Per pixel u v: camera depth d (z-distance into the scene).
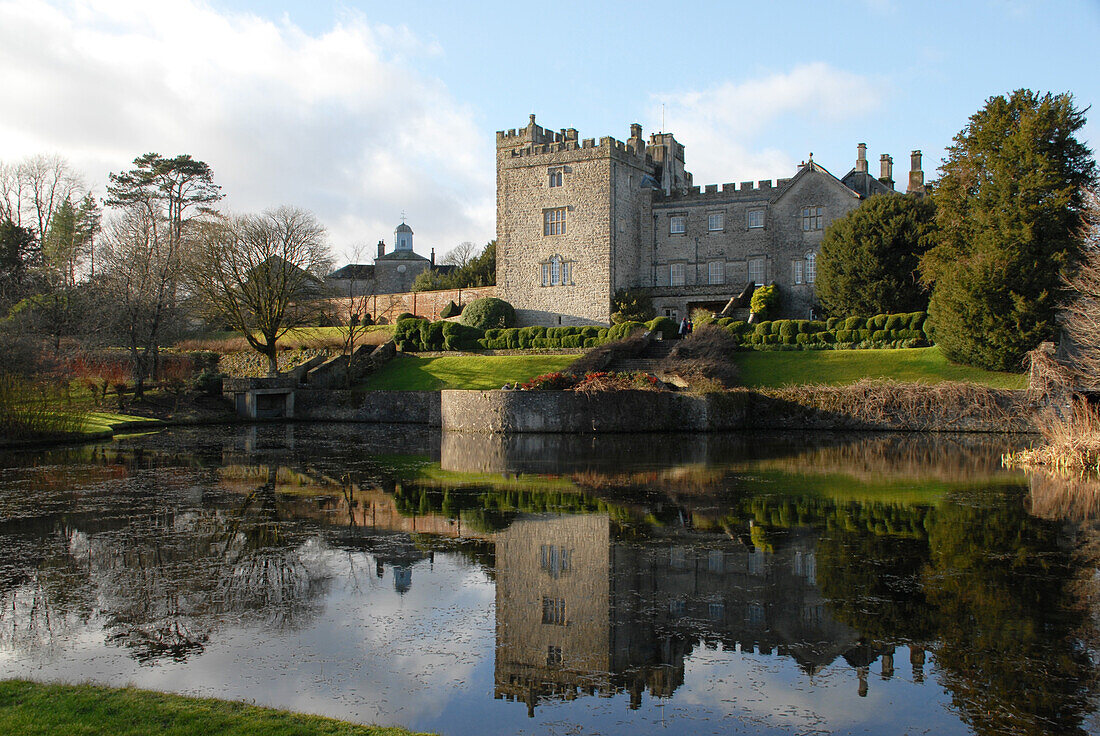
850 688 7.41
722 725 6.73
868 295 42.75
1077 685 7.40
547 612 9.45
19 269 56.91
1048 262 32.62
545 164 54.56
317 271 46.88
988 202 34.62
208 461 22.94
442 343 48.53
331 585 10.49
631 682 7.58
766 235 53.41
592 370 37.19
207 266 42.53
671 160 62.25
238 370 49.72
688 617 9.27
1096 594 9.88
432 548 12.36
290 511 15.22
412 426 36.72
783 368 38.31
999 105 35.38
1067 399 23.61
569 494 16.95
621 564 11.41
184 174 68.38
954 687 7.40
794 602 9.72
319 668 7.88
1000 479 18.77
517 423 31.38
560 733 6.59
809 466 21.22
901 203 43.22
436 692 7.36
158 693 6.98
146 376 42.91
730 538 12.89
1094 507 15.23
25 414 27.38
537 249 54.81
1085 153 34.19
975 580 10.49
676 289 53.00
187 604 9.76
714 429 31.44
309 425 37.34
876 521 14.09
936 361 36.06
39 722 6.21
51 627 8.99
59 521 14.35
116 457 23.92
